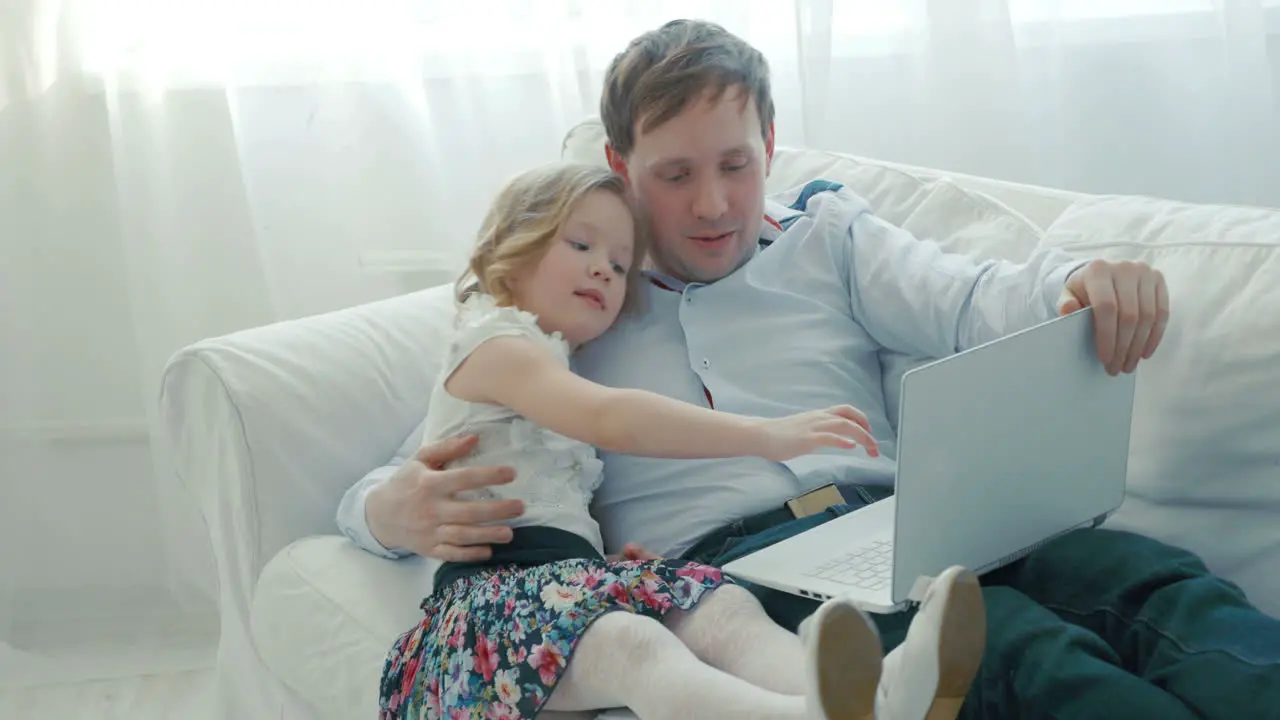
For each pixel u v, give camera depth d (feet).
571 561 4.14
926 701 3.02
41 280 7.50
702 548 4.59
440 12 7.52
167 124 7.39
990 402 3.74
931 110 7.43
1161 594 3.66
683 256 5.03
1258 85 7.02
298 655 4.74
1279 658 3.28
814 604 4.09
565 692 3.90
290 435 5.06
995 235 5.15
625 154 5.02
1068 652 3.43
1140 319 4.06
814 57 7.22
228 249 7.55
